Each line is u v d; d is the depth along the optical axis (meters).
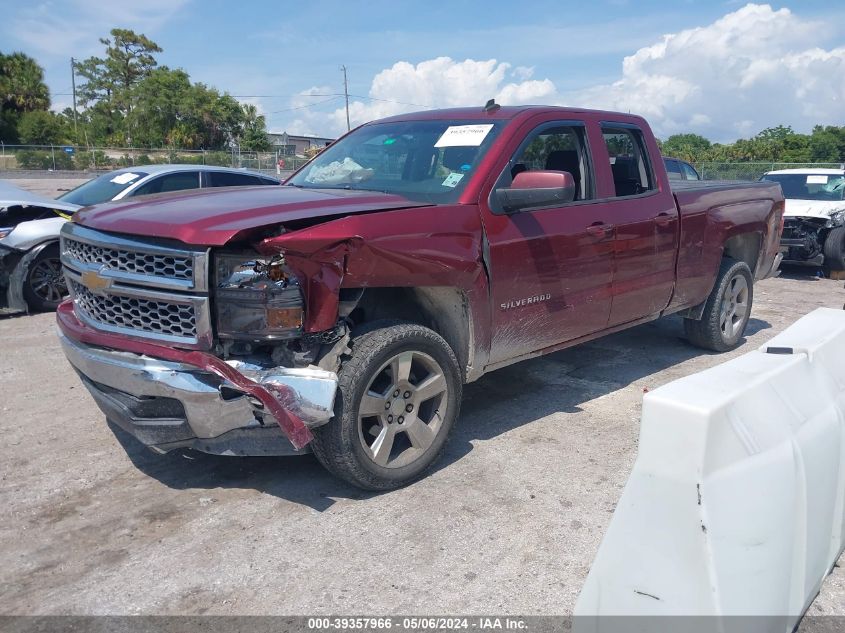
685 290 5.78
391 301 4.07
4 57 66.50
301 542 3.31
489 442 4.44
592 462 4.16
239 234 3.19
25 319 7.76
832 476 2.61
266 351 3.52
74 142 68.56
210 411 3.28
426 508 3.62
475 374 4.19
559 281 4.53
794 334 2.94
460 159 4.32
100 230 3.62
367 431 3.73
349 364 3.47
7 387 5.48
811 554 2.53
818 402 2.58
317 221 3.41
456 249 3.85
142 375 3.31
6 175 41.19
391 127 5.07
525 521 3.49
